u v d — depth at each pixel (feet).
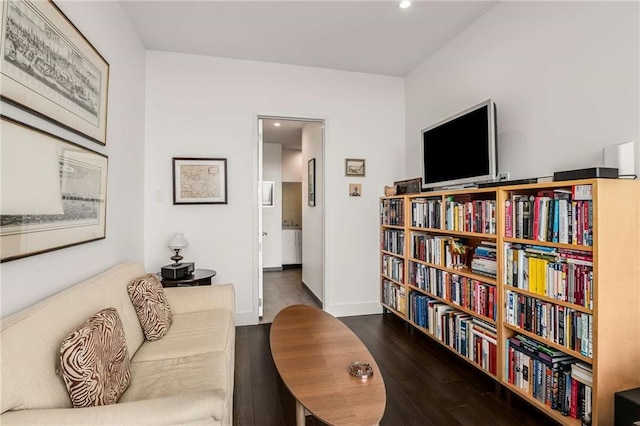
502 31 8.25
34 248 4.47
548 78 7.04
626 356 5.11
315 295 14.12
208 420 3.43
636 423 4.31
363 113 12.57
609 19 5.86
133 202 9.26
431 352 9.00
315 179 14.10
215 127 11.10
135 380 4.99
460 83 9.78
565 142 6.68
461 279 8.08
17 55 4.17
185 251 10.87
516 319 6.47
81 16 6.02
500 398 6.77
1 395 3.03
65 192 5.28
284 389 7.17
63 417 3.15
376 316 12.30
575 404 5.34
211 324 7.19
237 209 11.28
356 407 4.18
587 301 5.10
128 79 8.79
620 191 5.10
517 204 6.45
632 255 5.16
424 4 8.39
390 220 11.68
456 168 8.82
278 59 11.39
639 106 5.41
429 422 5.99
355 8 8.52
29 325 3.65
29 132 4.35
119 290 6.14
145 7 8.32
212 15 8.75
